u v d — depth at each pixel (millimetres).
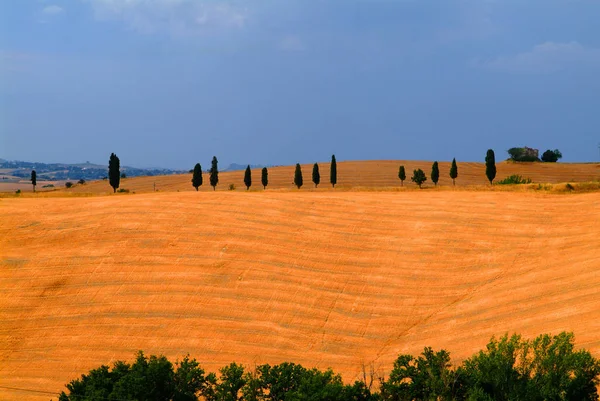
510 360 54094
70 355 74312
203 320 79312
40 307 82625
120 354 74250
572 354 52531
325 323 78312
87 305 82750
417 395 54406
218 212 105438
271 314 80000
